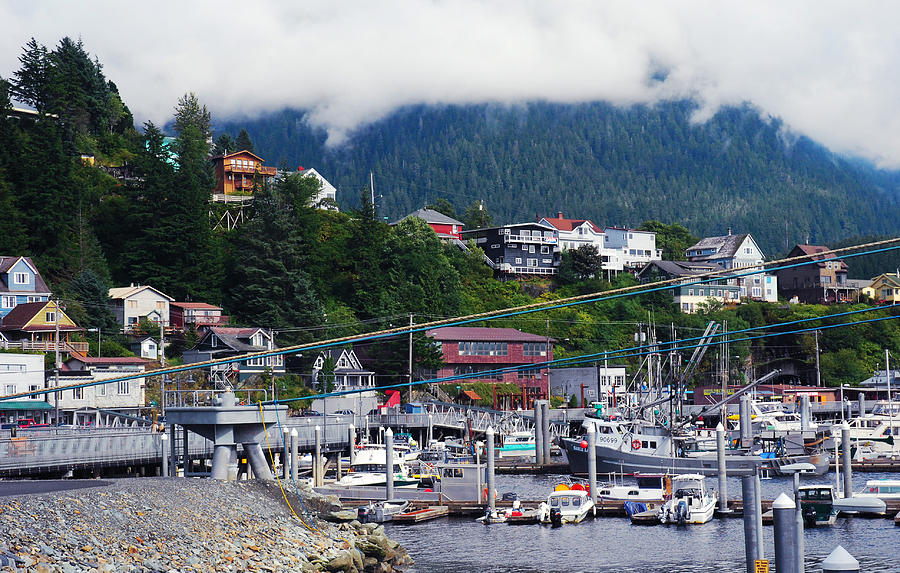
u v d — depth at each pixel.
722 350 152.62
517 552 55.78
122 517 40.12
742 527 61.91
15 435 69.50
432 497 71.06
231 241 154.88
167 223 141.88
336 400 116.50
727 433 102.31
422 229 162.12
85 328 120.25
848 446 68.44
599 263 190.00
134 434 68.00
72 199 138.38
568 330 157.38
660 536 59.47
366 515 65.50
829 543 56.88
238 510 47.19
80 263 133.62
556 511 64.00
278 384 119.44
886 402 129.25
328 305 142.25
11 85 171.75
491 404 133.88
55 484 48.06
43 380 103.50
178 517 42.53
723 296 190.00
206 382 113.56
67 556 33.50
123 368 112.25
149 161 148.75
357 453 85.25
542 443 97.38
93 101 191.88
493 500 66.31
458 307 153.38
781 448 90.44
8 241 126.38
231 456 56.22
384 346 128.00
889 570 50.03
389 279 147.50
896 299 196.38
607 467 83.75
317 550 45.66
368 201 155.75
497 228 195.12
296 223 150.25
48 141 137.88
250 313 138.00
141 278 138.88
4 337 111.56
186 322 131.12
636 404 96.56
